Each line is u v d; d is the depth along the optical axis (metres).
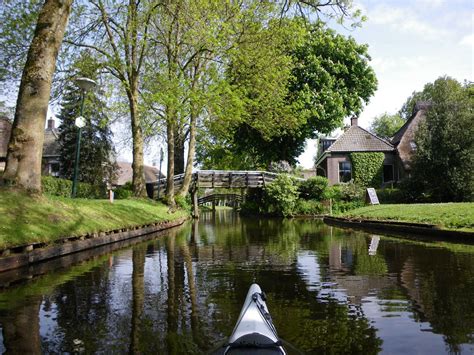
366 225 17.95
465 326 4.31
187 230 18.58
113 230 12.71
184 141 30.94
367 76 36.53
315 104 32.88
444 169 25.27
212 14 17.91
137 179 22.08
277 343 3.16
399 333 4.14
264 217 32.09
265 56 22.81
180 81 18.44
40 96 10.47
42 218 9.58
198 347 3.75
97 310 4.97
